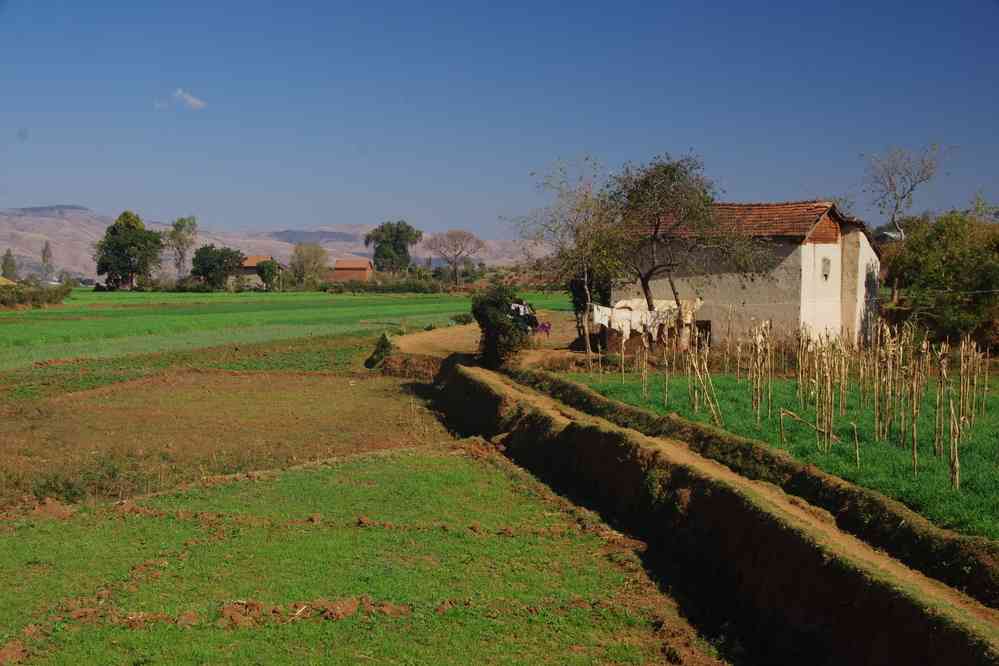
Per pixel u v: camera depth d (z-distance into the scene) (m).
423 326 64.69
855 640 11.50
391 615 13.45
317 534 17.45
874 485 15.77
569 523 18.50
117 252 147.12
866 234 42.62
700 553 15.62
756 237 38.56
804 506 15.53
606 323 38.06
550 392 30.41
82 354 49.66
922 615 10.69
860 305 41.81
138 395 36.31
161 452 25.39
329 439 27.78
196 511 18.81
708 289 40.03
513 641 12.73
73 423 29.89
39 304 91.31
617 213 39.25
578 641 12.84
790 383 27.98
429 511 19.16
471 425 30.06
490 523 18.42
